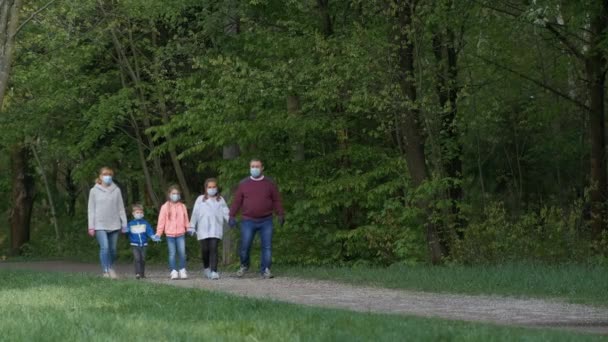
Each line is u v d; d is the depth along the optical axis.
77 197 76.44
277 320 14.00
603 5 32.81
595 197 36.06
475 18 36.78
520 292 22.83
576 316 17.94
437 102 35.41
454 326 13.56
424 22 33.97
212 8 42.25
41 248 64.44
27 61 47.25
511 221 32.72
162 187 50.16
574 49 36.31
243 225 30.47
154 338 11.91
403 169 36.34
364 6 34.91
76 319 14.21
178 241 30.69
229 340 11.58
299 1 37.97
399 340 11.55
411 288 24.81
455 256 31.86
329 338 11.67
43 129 49.88
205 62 40.62
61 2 44.50
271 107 38.69
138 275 30.92
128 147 51.91
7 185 70.94
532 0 28.11
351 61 34.06
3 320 14.19
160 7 42.91
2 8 29.39
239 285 26.92
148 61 46.78
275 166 38.34
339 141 38.06
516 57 42.31
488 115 42.62
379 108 33.28
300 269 33.28
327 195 37.06
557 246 30.84
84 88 46.53
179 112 46.22
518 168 45.12
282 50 37.12
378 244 35.09
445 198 33.62
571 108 45.16
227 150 43.41
